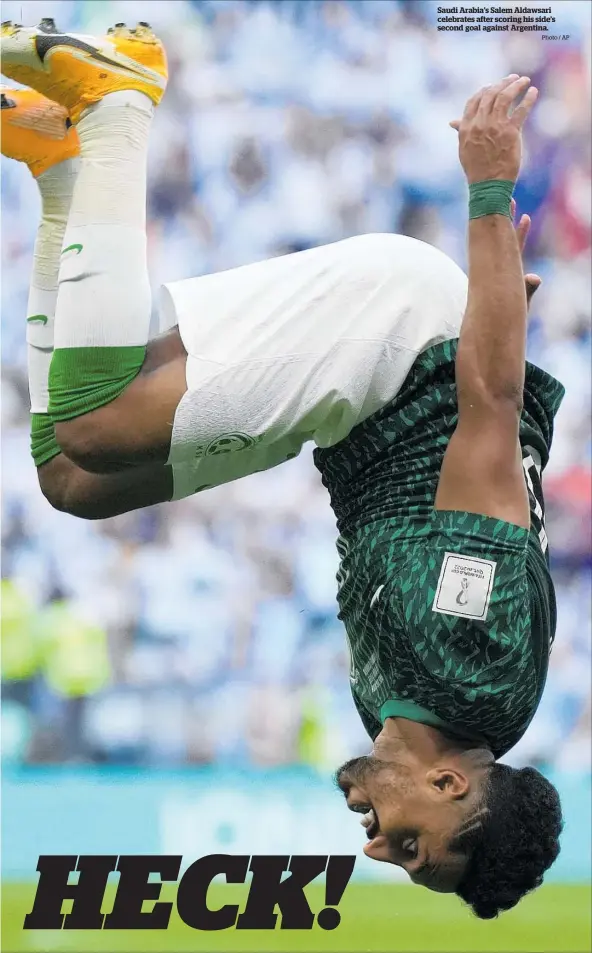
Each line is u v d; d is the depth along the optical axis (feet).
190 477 31.73
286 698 82.79
